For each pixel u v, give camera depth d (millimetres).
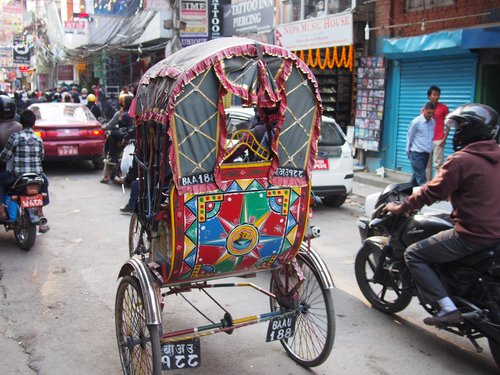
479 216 3346
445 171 3428
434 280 3561
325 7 12023
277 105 3092
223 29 14805
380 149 11047
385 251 4258
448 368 3641
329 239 6758
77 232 6836
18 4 41719
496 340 3361
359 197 9359
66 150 10641
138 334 3244
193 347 3090
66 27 20844
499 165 3404
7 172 5914
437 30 9609
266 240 3240
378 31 10875
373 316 4457
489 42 8102
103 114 17172
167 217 2994
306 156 3270
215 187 2971
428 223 3820
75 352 3793
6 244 6336
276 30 12773
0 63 41562
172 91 2803
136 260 3219
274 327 3438
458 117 3436
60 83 26578
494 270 3332
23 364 3617
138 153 3518
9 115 6359
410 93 10422
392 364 3680
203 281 3379
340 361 3707
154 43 18688
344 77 12664
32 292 4867
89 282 5137
